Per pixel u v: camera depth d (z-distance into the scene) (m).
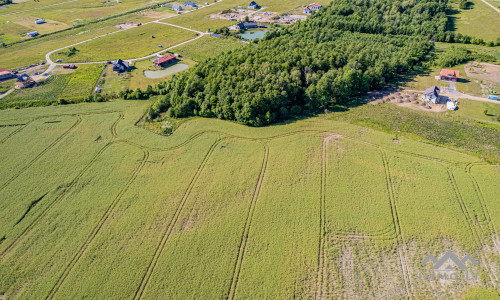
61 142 79.31
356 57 98.69
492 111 86.00
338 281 47.38
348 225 55.41
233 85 88.94
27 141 79.88
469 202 58.41
